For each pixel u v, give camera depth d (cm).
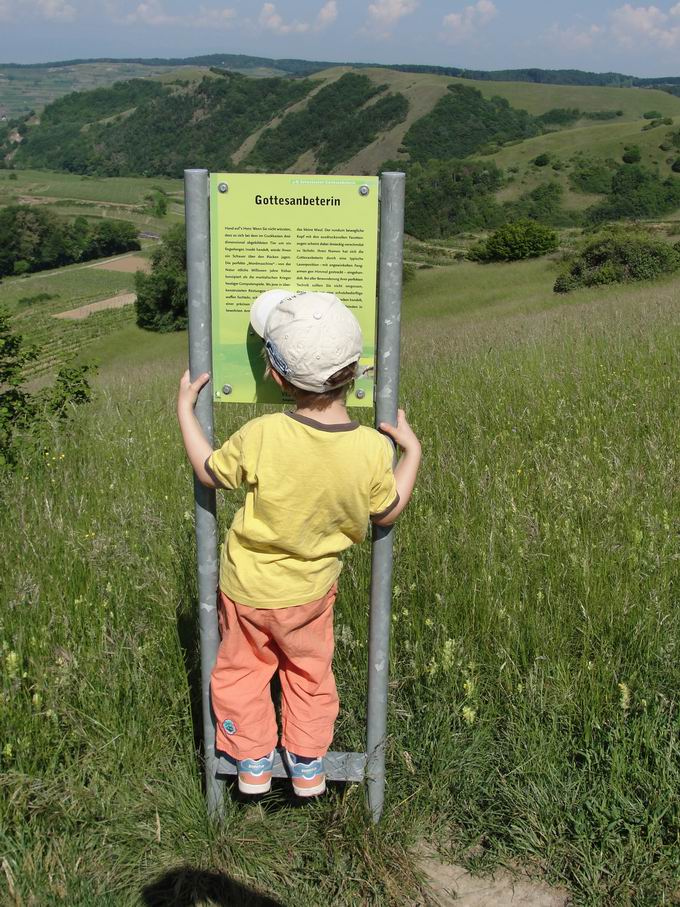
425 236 10531
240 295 224
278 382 209
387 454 211
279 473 204
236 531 216
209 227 220
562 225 10731
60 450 621
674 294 1562
